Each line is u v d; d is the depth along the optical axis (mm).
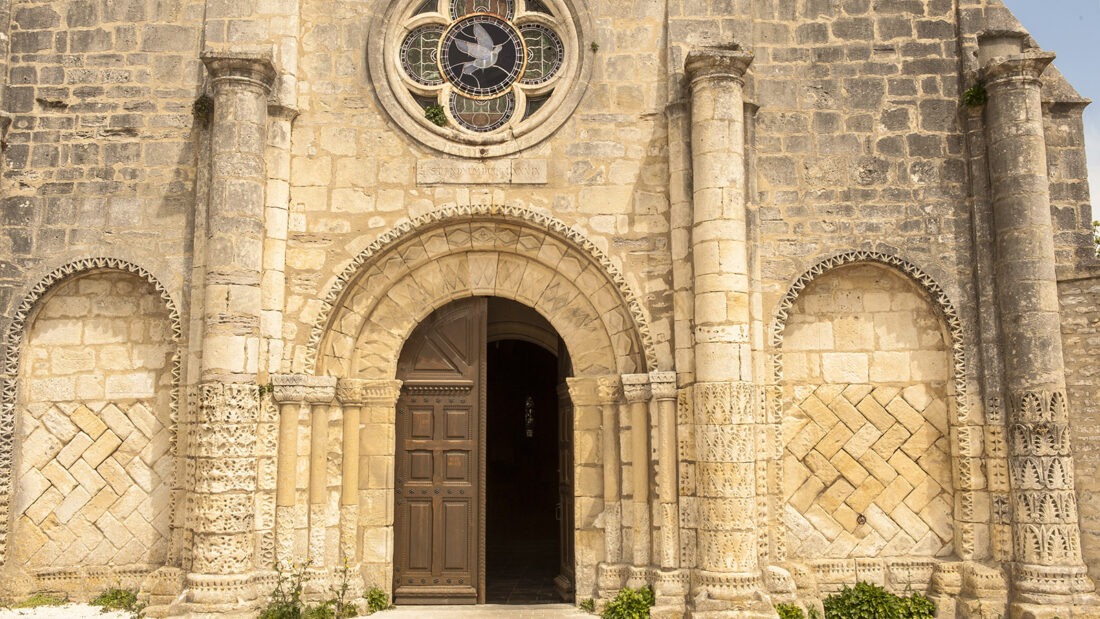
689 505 10617
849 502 11312
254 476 10328
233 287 10328
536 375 21906
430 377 11984
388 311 11617
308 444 10961
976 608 10500
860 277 11664
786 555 11188
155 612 10219
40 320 11469
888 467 11367
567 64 11656
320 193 11344
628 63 11656
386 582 11180
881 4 11836
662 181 11430
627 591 10680
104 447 11273
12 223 11352
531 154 11469
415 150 11461
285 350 11039
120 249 11312
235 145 10555
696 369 10602
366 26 11695
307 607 10398
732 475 10180
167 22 11664
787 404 11445
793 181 11523
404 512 11742
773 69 11719
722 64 10781
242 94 10664
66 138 11484
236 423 10156
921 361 11516
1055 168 11602
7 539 10984
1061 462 10508
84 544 11133
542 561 16156
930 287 11352
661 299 11188
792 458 11375
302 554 10742
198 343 10812
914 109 11664
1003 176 11109
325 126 11461
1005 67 11156
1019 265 10883
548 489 21344
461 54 11922
